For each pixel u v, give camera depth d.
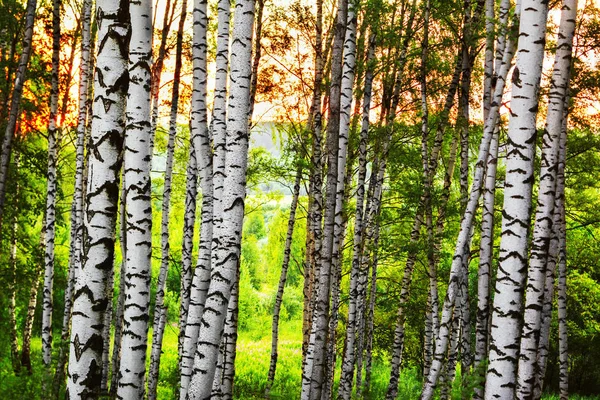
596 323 23.53
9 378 12.83
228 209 5.18
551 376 27.95
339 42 9.52
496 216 13.95
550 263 8.53
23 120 16.27
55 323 26.50
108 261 4.00
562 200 8.54
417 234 13.12
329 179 9.19
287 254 16.78
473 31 9.99
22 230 19.19
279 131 16.28
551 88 6.38
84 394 3.89
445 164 14.89
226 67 7.12
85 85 12.35
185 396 6.73
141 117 4.95
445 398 9.77
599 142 12.62
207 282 6.92
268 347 33.81
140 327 5.02
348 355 11.63
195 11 7.90
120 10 4.05
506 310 4.81
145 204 4.99
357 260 11.79
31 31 12.12
